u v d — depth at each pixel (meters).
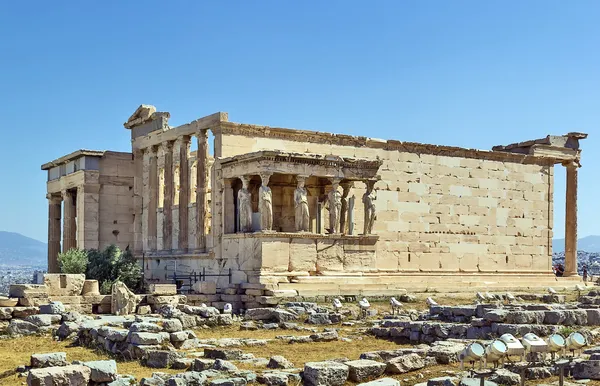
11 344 26.55
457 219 49.88
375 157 46.47
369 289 39.53
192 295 36.06
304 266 38.88
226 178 40.94
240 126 41.81
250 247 38.47
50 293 33.41
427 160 48.88
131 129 51.41
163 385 18.03
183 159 45.72
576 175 56.28
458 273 49.50
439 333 26.38
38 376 17.34
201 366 20.28
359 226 45.09
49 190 54.84
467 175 50.75
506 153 52.47
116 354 23.78
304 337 26.67
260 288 36.59
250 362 21.41
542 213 54.53
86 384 17.84
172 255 45.53
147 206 49.12
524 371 17.27
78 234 49.34
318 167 40.00
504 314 25.69
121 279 43.50
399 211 47.28
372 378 19.12
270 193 38.38
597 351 20.91
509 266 52.25
